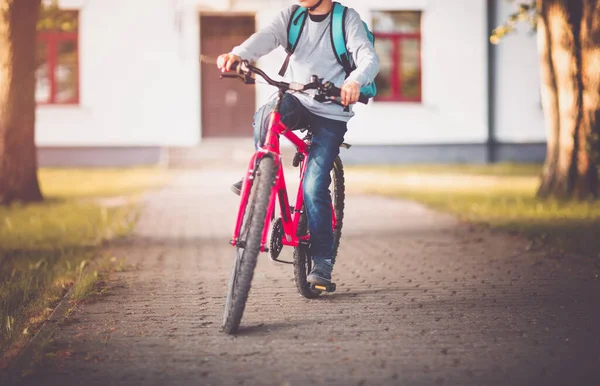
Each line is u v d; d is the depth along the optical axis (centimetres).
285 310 582
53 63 2442
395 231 1071
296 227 590
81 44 2430
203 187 1795
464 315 562
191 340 496
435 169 2305
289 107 538
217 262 827
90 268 772
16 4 1400
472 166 2419
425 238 997
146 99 2455
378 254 873
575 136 1350
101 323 544
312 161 571
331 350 469
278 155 525
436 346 477
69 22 1781
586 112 1334
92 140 2452
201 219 1230
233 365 439
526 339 493
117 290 668
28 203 1430
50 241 986
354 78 507
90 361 451
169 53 2452
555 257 825
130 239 1010
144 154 2461
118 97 2450
